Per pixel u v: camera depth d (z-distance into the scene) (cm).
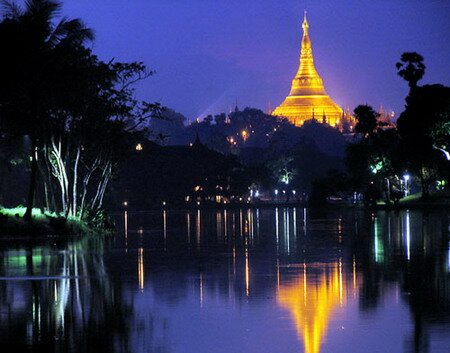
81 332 2986
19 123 9169
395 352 2614
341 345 2722
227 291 3994
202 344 2777
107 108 10006
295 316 3250
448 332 2888
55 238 8694
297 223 12000
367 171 19562
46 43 8969
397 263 5159
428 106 16450
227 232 9819
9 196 15612
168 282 4388
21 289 4109
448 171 16838
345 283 4206
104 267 5256
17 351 2678
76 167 10162
